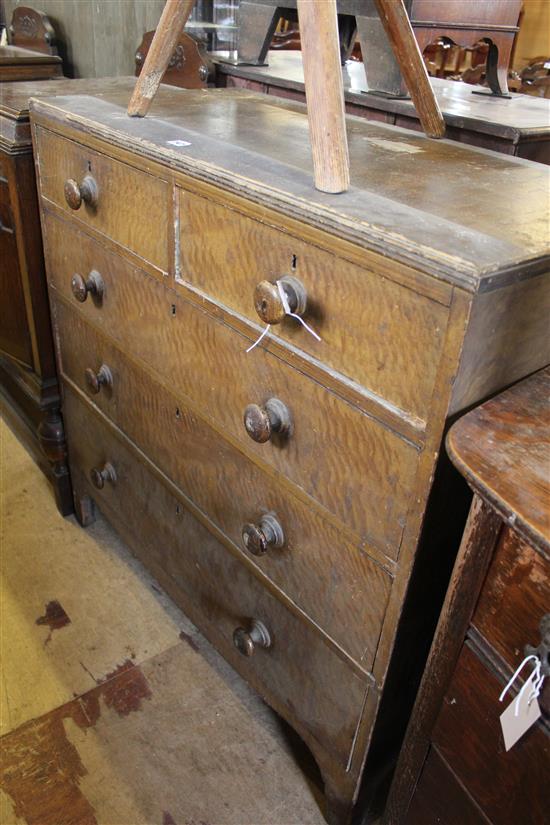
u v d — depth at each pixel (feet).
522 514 1.67
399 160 2.96
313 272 2.28
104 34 6.41
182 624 4.53
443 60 8.93
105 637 4.39
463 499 2.35
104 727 3.85
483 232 2.08
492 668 2.07
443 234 2.00
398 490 2.27
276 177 2.43
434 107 3.40
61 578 4.81
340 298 2.21
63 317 4.24
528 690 1.89
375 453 2.31
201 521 3.56
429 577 2.49
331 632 2.86
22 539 5.11
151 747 3.77
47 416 4.87
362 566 2.56
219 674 4.21
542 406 2.10
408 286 1.97
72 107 3.45
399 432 2.18
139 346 3.51
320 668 3.02
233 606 3.57
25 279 4.29
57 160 3.60
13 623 4.43
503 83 4.59
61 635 4.38
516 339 2.09
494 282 1.82
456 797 2.39
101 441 4.38
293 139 3.12
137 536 4.41
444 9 3.93
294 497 2.79
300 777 3.69
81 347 4.16
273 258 2.43
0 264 4.46
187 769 3.68
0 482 5.65
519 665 1.96
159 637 4.43
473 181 2.72
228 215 2.56
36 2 7.21
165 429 3.58
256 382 2.77
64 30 6.96
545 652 1.81
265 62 5.03
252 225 2.47
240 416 2.94
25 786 3.54
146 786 3.58
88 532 5.23
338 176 2.29
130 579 4.85
